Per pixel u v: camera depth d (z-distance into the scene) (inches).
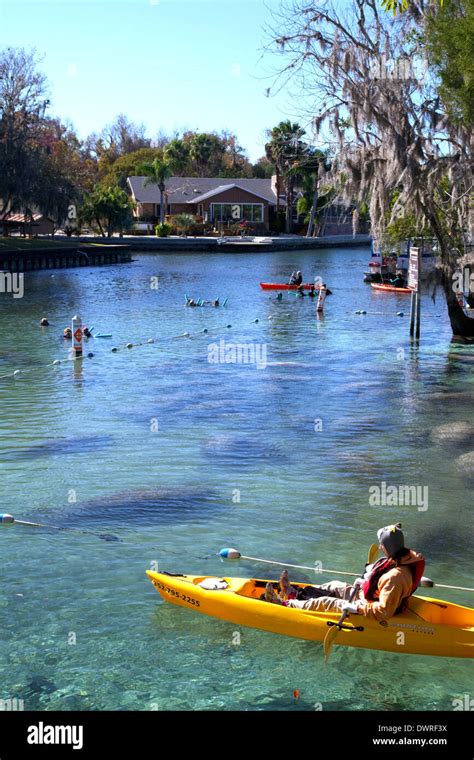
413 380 1002.7
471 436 734.5
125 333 1411.2
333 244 4124.0
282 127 2581.2
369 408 854.5
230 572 456.4
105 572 456.1
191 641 386.9
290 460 665.6
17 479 612.4
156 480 612.1
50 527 519.2
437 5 1008.9
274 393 928.3
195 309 1768.0
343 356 1184.2
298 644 384.2
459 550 486.6
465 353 1203.2
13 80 2839.6
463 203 1145.4
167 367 1093.1
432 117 1053.8
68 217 3174.2
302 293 2054.6
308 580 445.7
